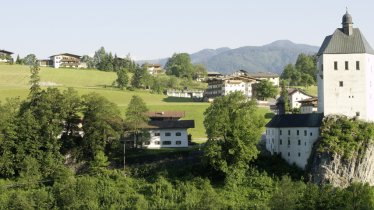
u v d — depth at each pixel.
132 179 160.62
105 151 170.88
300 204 124.56
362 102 163.00
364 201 124.56
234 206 135.75
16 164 161.38
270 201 129.75
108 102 173.75
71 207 133.75
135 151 176.25
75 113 176.12
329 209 122.94
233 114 159.25
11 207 133.62
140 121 179.50
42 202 135.50
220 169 153.38
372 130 157.88
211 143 155.38
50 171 160.75
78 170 167.88
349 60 163.75
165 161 166.38
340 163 153.38
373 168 156.50
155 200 144.00
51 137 166.62
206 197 130.88
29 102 179.50
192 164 164.50
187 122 187.00
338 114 163.25
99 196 144.50
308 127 162.50
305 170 160.25
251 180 153.12
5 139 163.50
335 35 168.00
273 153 168.50
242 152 152.88
